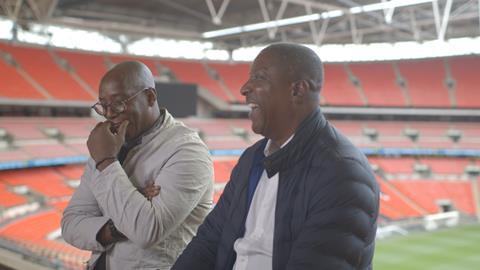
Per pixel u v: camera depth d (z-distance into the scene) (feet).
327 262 4.35
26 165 84.07
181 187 6.84
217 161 104.53
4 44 100.63
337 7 70.49
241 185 5.48
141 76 7.18
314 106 4.99
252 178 5.44
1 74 94.12
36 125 96.84
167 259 7.14
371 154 111.14
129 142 7.43
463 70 116.37
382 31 100.48
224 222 5.81
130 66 7.16
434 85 115.96
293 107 4.90
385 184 98.73
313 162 4.74
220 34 101.14
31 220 68.18
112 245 7.27
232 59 124.06
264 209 5.07
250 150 5.73
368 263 4.69
